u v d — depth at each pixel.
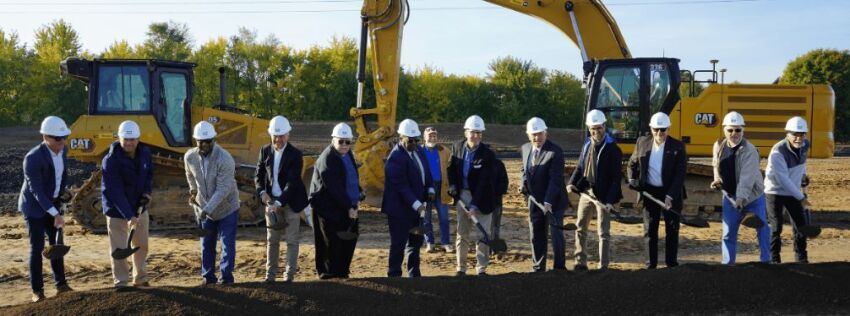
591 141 8.52
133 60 12.32
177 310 6.50
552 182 8.16
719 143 8.41
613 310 6.88
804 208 8.61
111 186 7.48
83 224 11.88
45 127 7.32
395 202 7.99
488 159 8.33
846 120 47.78
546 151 8.27
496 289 7.02
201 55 50.81
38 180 7.24
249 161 13.17
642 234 11.80
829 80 47.66
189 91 12.77
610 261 9.86
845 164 27.83
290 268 8.00
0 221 13.39
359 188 8.20
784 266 7.47
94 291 6.80
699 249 10.70
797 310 6.98
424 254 10.34
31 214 7.38
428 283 7.05
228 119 13.10
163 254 10.21
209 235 7.73
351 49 55.25
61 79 47.12
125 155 7.57
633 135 12.81
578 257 8.62
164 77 12.59
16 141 36.09
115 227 7.64
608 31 13.99
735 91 12.62
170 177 12.38
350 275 9.11
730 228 8.34
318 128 44.03
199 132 7.66
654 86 12.76
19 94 47.06
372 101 53.47
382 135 13.84
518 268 9.55
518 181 20.98
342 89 53.34
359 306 6.74
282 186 7.97
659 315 6.86
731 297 7.04
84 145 12.13
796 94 12.59
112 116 12.25
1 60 46.41
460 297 6.90
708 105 12.63
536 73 58.94
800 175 8.56
